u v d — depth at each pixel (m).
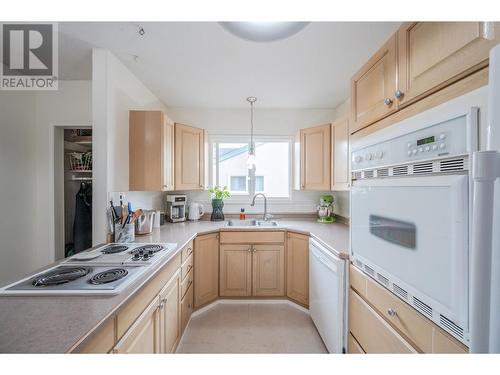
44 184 2.23
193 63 1.90
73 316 0.78
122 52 1.75
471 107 0.60
